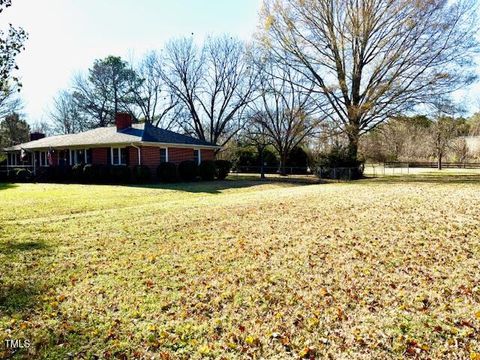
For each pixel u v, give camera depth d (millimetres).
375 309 3893
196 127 37438
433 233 6637
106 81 40281
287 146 31078
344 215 8609
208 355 3158
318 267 5238
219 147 28094
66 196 14586
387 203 9906
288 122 30609
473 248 5684
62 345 3330
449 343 3178
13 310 4059
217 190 17328
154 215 9555
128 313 3955
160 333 3521
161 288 4637
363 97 23734
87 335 3502
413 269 4992
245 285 4676
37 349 3266
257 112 32688
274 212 9430
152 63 38312
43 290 4621
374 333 3414
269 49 25969
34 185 21016
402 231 6902
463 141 44938
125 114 25609
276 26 24781
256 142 33375
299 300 4195
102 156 24328
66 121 47156
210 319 3805
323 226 7621
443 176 24203
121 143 22234
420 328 3451
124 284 4781
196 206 10945
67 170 23719
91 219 9172
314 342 3324
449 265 5062
